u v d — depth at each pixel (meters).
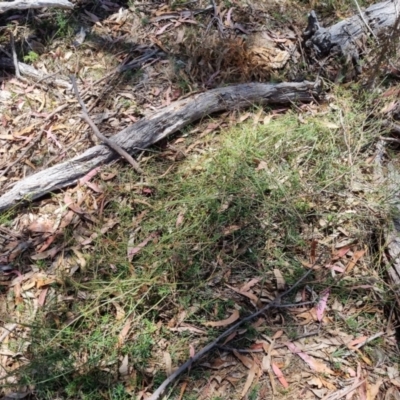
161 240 2.58
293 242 2.58
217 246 2.58
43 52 3.44
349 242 2.59
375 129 2.99
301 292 2.45
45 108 3.17
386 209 2.65
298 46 3.42
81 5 3.63
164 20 3.57
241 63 3.29
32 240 2.66
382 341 2.31
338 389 2.18
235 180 2.76
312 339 2.32
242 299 2.43
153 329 2.35
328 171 2.81
